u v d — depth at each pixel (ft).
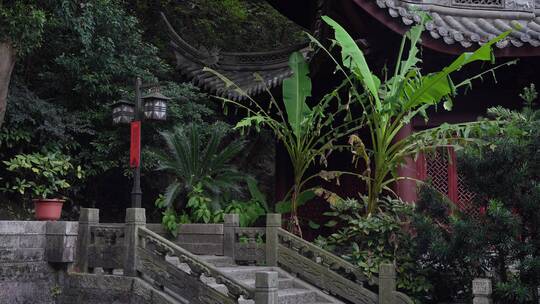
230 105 47.55
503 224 23.76
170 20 66.03
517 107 37.29
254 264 31.83
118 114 31.65
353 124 42.27
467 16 36.96
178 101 46.68
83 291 27.61
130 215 27.02
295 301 27.04
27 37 35.06
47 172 36.83
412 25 32.50
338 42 30.27
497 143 24.98
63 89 47.06
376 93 30.35
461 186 35.42
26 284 27.37
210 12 67.87
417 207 28.30
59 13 40.42
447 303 27.71
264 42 71.41
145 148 44.19
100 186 51.34
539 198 23.68
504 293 24.00
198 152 37.37
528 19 37.27
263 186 62.90
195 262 24.75
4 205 42.93
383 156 30.40
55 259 28.17
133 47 49.14
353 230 29.66
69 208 49.06
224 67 47.06
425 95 29.30
